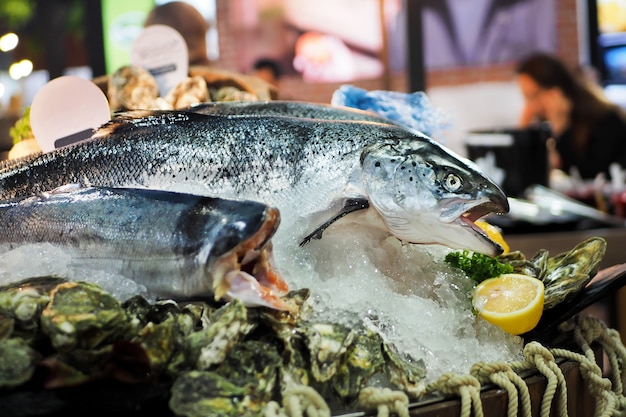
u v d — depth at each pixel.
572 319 1.10
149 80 1.34
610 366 1.07
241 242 0.83
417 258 1.01
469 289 1.00
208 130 0.99
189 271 0.85
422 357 0.89
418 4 3.07
